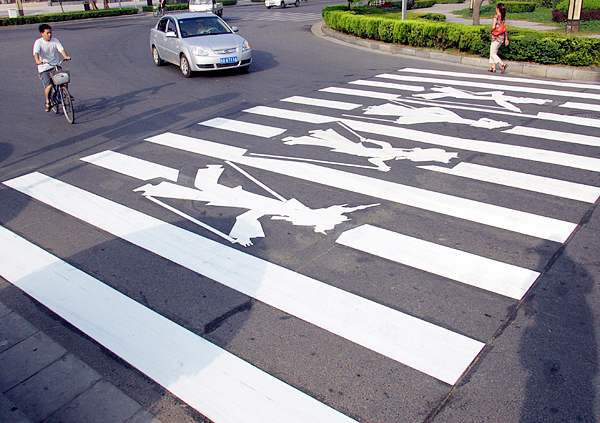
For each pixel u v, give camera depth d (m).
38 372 3.73
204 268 4.93
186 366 3.72
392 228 5.46
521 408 3.19
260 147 8.24
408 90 11.61
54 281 4.88
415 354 3.68
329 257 4.98
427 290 4.40
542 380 3.39
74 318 4.33
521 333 3.83
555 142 7.84
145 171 7.49
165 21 15.13
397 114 9.73
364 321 4.06
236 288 4.59
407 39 16.86
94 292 4.67
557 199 5.95
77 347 3.99
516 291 4.33
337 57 16.11
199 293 4.55
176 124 9.77
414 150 7.76
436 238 5.22
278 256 5.05
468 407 3.21
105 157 8.19
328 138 8.51
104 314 4.35
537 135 8.19
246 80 13.24
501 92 11.09
